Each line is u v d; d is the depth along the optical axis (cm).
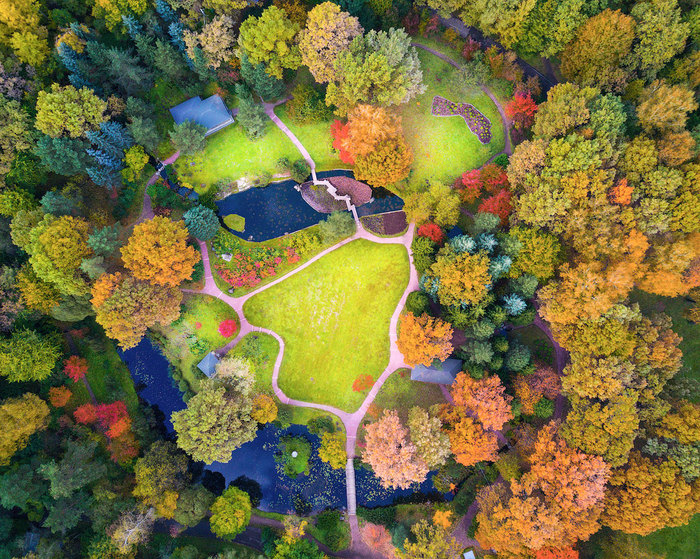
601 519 4844
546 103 5141
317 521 5694
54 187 5500
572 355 5006
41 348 5147
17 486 4753
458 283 5081
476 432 4944
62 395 5341
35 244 4788
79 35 5119
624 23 4709
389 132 5191
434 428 5044
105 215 5619
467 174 5491
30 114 5031
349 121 5319
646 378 4809
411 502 5678
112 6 5138
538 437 4900
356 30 5188
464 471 5644
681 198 4497
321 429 5684
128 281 4928
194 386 5788
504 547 4772
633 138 5006
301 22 5506
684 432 4566
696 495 4469
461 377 5078
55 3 5253
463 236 5162
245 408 5212
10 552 4956
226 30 5178
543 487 4728
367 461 5138
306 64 5375
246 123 5622
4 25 4944
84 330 5681
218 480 5794
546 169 4872
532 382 5159
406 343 5184
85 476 4872
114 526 4947
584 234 4794
